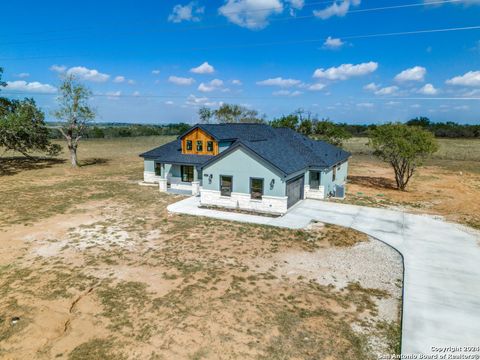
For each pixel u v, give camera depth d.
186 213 20.17
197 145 26.67
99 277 11.88
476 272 12.62
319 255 14.17
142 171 38.34
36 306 9.98
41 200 23.53
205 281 11.62
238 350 8.08
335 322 9.34
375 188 29.59
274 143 25.11
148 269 12.55
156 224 18.12
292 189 22.11
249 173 20.59
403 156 26.81
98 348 8.12
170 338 8.50
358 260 13.73
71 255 13.84
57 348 8.12
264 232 16.95
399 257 14.09
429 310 9.98
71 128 39.12
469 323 9.38
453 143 75.38
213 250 14.49
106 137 97.12
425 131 27.55
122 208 21.50
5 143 36.66
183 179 27.36
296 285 11.48
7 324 9.08
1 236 16.05
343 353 8.10
